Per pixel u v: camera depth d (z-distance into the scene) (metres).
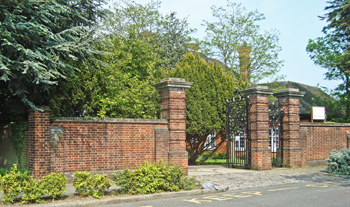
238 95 17.36
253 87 16.34
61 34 11.27
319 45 27.33
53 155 11.31
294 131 17.42
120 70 18.55
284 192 10.84
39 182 8.98
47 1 10.80
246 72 30.20
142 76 19.92
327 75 27.42
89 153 11.93
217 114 18.62
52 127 11.38
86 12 12.57
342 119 27.47
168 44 29.38
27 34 10.41
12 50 10.19
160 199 9.69
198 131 18.12
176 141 13.42
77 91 12.75
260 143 16.33
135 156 12.78
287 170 16.58
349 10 22.20
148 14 29.73
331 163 15.78
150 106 17.09
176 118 13.51
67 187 10.78
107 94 15.09
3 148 12.97
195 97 18.23
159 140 13.16
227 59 29.91
